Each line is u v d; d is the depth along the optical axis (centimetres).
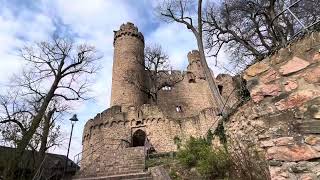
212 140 1159
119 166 1381
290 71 402
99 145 2636
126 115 2783
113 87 3356
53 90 1719
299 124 371
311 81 370
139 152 1591
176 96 3550
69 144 1483
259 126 441
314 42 377
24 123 1394
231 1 1809
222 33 1834
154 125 2708
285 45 420
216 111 2606
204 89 3600
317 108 354
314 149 345
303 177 350
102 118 2777
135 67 3472
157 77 3634
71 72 1897
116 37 3759
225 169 819
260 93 445
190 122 2695
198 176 933
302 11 927
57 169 1638
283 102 402
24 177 1119
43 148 1288
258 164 635
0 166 1072
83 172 1350
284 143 386
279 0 1408
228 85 3472
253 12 1670
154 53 3594
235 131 830
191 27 1709
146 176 1093
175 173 1024
